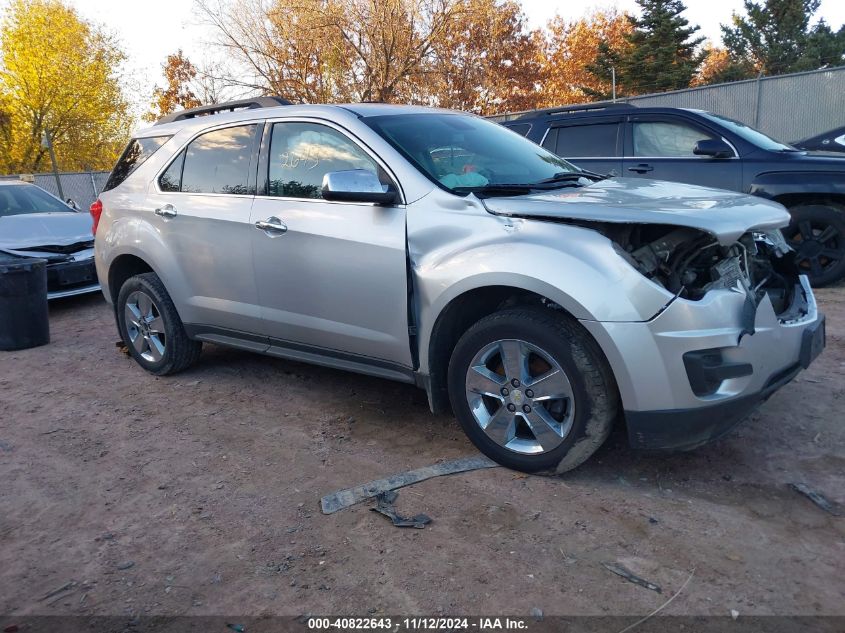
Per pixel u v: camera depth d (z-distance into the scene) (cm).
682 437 317
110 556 308
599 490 340
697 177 727
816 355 357
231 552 306
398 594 272
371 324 398
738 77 4094
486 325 347
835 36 4222
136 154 554
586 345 321
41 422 470
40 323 667
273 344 466
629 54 3862
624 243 325
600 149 786
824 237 698
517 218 346
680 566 280
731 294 313
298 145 438
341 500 343
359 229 393
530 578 277
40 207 938
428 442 405
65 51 3116
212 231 471
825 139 952
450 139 429
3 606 277
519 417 354
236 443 419
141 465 396
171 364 536
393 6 2109
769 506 322
